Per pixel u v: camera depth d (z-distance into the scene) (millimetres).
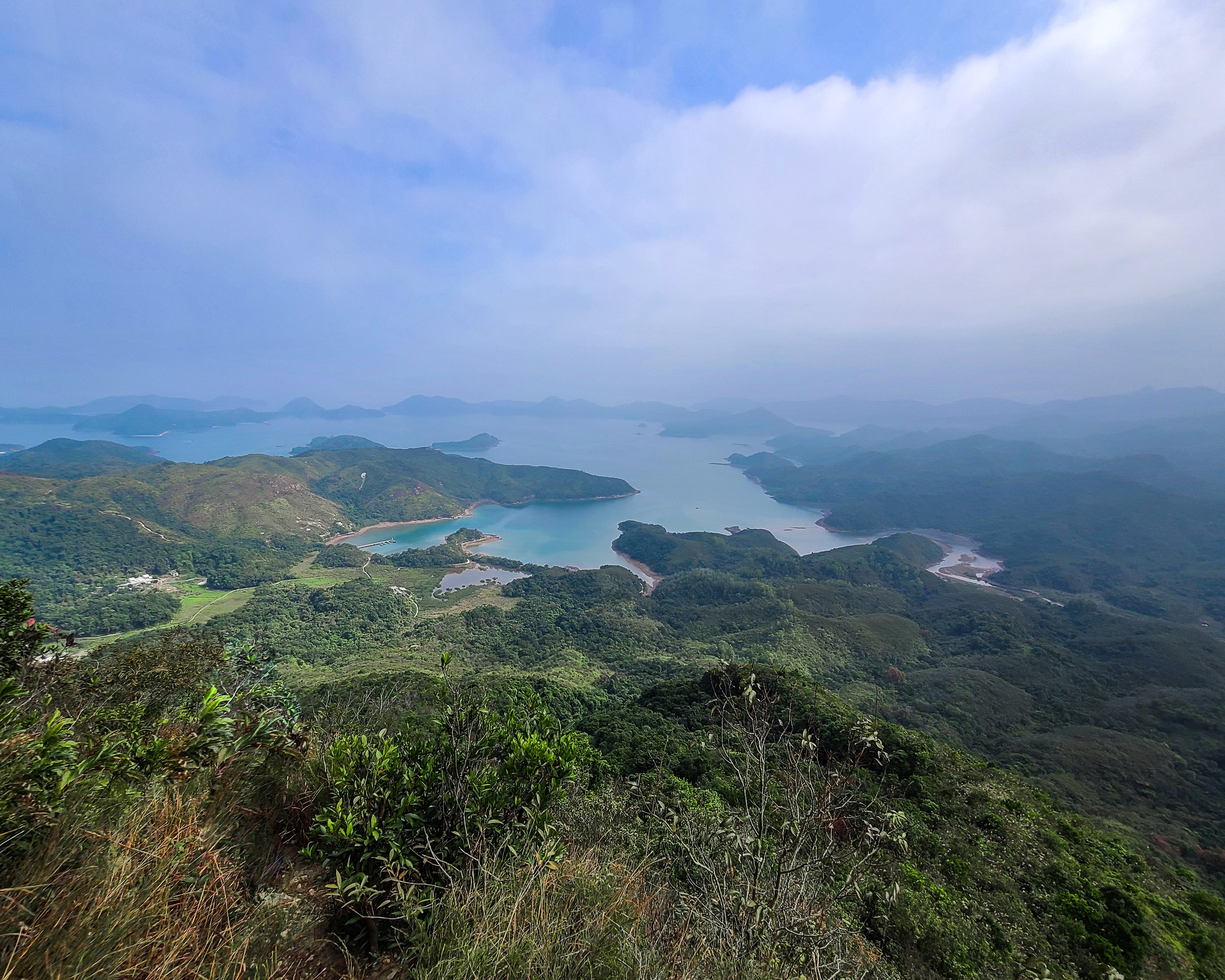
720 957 2391
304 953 2123
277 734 2895
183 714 3484
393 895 2299
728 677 3842
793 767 3168
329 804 2805
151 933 1852
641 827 3736
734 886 2814
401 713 6035
